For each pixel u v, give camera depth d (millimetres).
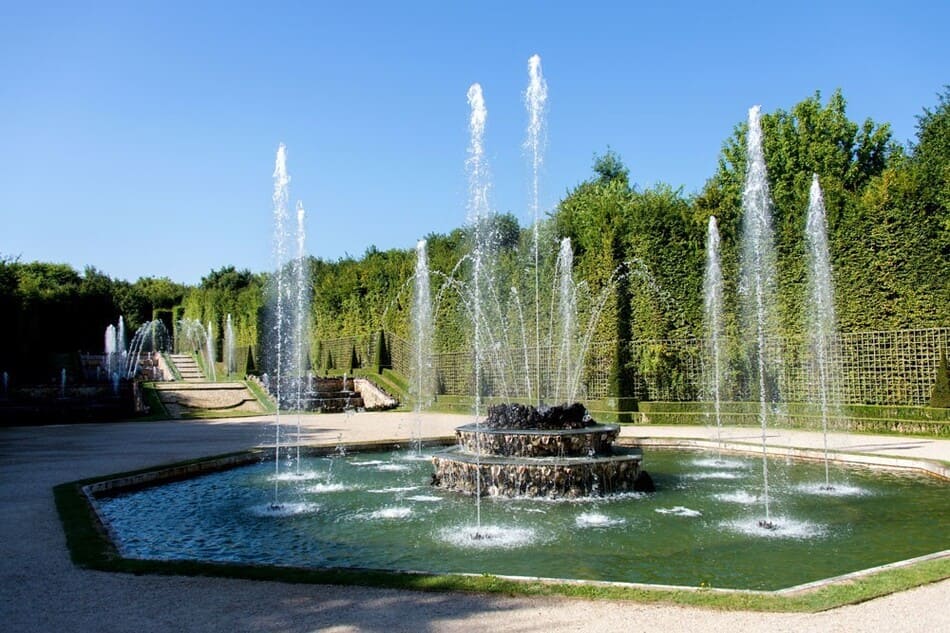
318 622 4684
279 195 18375
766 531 8102
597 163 51031
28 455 14625
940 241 17344
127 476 11188
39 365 44312
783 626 4531
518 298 27859
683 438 16078
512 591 5270
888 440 15781
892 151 32719
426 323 32531
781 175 32781
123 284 72375
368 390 34125
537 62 15875
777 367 20484
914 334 17688
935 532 7984
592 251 24516
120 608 5004
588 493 10297
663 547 7418
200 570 5891
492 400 26984
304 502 10148
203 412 28375
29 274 57500
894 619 4645
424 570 6625
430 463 14414
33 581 5656
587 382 24438
